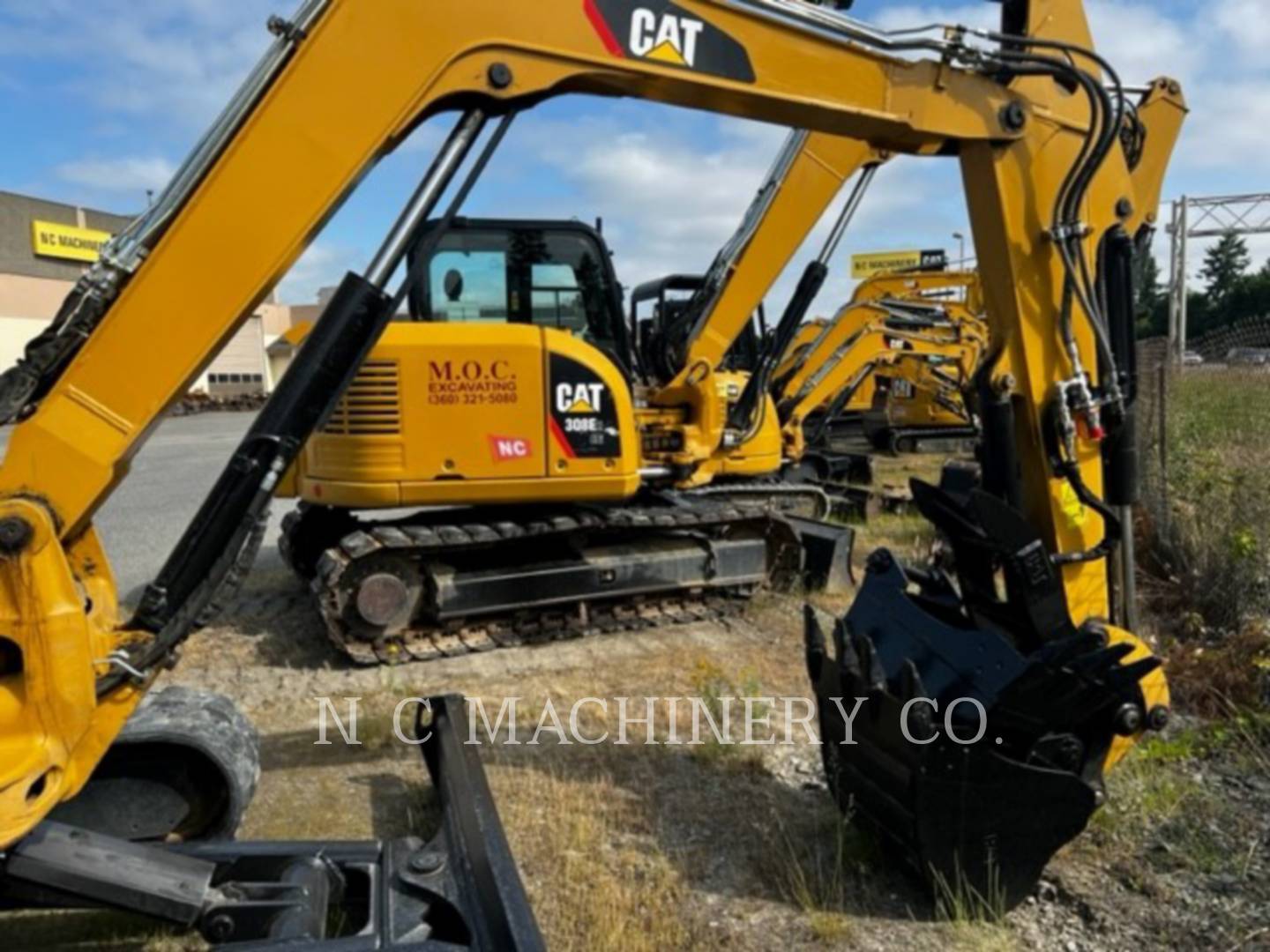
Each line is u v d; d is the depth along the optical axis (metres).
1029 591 3.18
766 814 3.72
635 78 2.81
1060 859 3.34
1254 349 9.80
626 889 3.20
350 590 5.52
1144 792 3.70
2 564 2.34
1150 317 54.28
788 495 8.47
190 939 2.97
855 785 3.34
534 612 6.00
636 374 7.81
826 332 11.30
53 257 38.94
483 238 6.55
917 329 11.96
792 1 2.97
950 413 15.12
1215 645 5.16
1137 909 3.06
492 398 5.40
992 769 2.91
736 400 8.20
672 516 6.22
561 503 6.07
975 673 3.04
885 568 3.69
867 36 3.06
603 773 4.09
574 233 6.69
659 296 7.97
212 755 3.21
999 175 3.29
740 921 3.04
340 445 5.36
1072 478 3.34
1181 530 6.24
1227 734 4.20
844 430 17.25
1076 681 2.92
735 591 6.66
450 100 2.69
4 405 2.36
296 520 6.73
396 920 2.60
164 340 2.47
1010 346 3.38
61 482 2.42
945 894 3.01
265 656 5.69
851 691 3.28
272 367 42.00
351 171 2.55
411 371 5.29
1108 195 3.42
